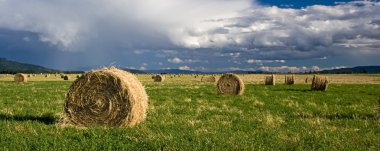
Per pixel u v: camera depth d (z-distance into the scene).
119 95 14.02
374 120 15.24
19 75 56.91
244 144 10.19
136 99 14.06
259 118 15.52
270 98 26.70
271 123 14.02
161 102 22.48
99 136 11.30
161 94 29.53
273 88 41.00
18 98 24.73
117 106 14.02
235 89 31.77
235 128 12.99
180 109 18.69
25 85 44.81
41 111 17.42
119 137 11.11
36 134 11.28
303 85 48.75
